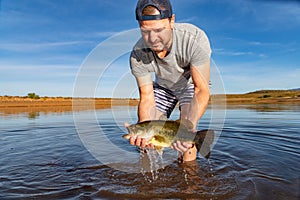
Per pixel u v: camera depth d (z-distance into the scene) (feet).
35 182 3.34
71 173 3.67
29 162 4.19
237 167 3.73
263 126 6.77
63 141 5.71
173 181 3.33
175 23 3.89
